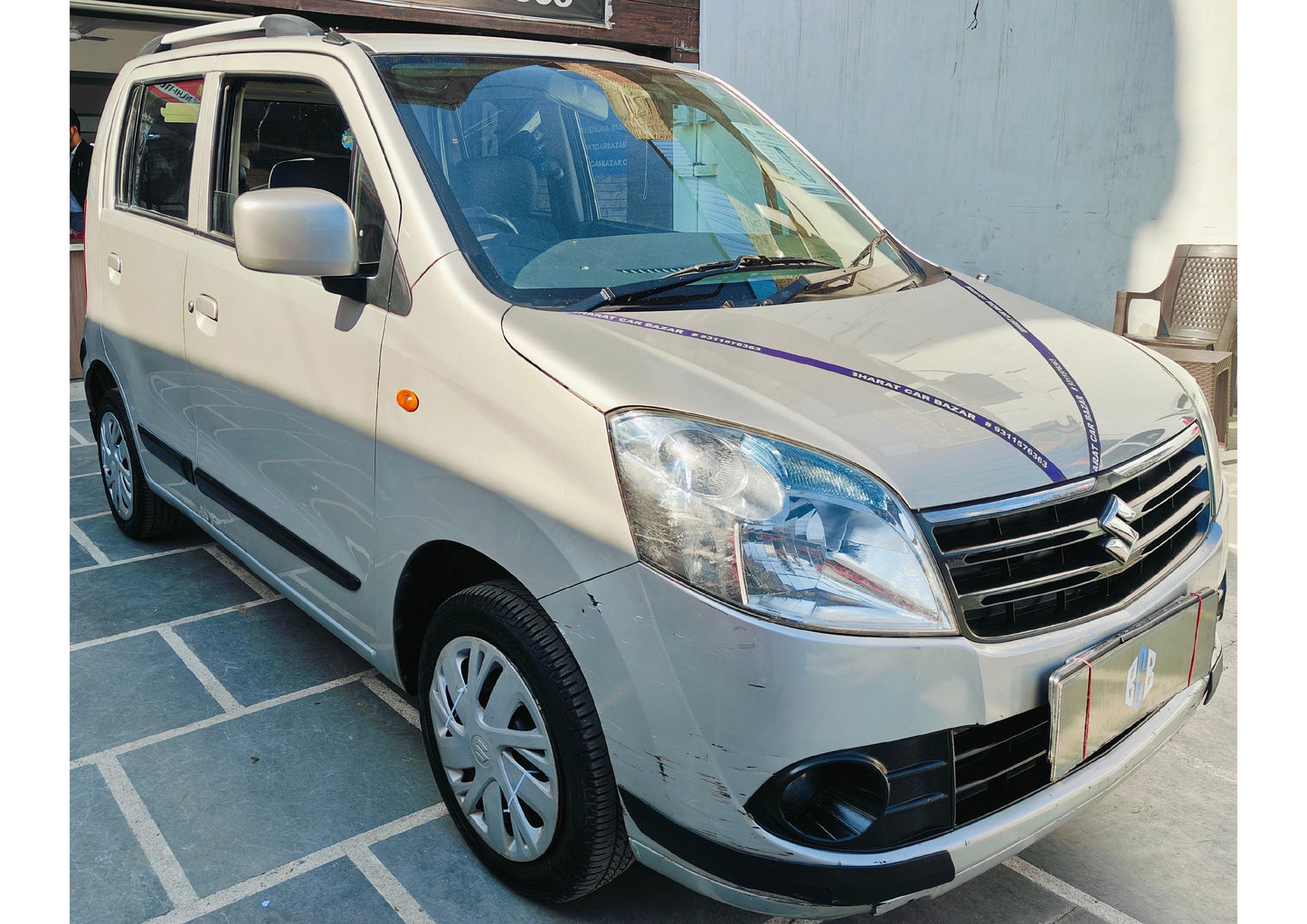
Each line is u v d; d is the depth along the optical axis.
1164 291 5.57
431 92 2.40
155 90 3.39
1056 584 1.73
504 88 2.51
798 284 2.33
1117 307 5.75
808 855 1.63
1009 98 6.39
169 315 3.11
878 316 2.20
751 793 1.62
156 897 2.10
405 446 2.11
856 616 1.58
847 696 1.57
